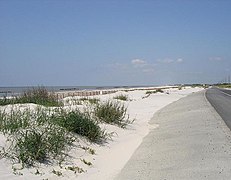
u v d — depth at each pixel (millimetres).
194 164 8336
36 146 8461
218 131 12938
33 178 7371
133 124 16625
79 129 11344
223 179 7133
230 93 59344
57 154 9062
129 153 10820
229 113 20391
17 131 9219
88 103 19875
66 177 7922
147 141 12578
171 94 55844
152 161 9227
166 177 7598
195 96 45500
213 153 9281
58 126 10680
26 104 16812
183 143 10953
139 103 30703
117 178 8062
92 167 9047
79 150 10094
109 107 15680
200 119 17047
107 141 12133
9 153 8055
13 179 7059
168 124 16922
